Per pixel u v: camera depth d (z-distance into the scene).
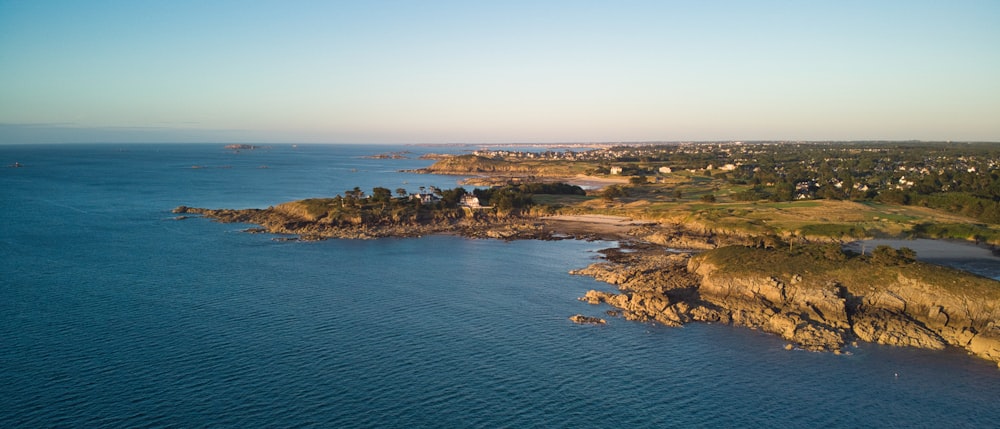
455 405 61.66
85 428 55.97
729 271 98.94
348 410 60.22
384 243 152.75
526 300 97.75
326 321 85.31
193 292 99.19
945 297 85.06
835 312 86.75
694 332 82.75
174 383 64.88
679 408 61.84
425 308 92.44
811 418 60.25
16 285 101.88
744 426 58.62
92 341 75.94
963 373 70.38
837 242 149.00
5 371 66.88
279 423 57.56
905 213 180.12
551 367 70.94
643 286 104.06
